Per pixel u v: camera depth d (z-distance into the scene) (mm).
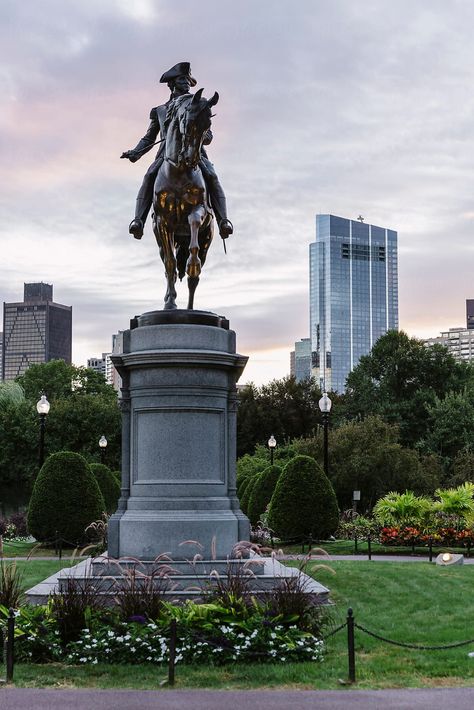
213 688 10164
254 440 69188
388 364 71750
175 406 15570
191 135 15070
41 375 82750
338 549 28672
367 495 49938
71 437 66312
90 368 84688
